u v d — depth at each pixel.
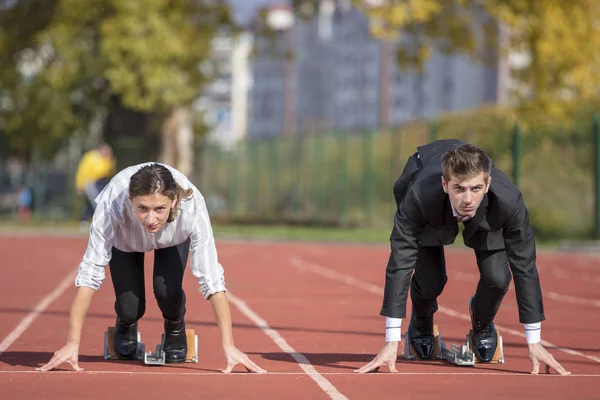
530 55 35.41
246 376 7.64
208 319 11.85
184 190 7.47
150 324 11.28
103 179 33.78
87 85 43.22
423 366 8.16
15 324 11.25
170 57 36.22
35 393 6.89
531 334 7.69
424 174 7.46
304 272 19.25
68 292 15.19
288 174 41.62
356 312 12.79
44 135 46.00
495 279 7.85
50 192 48.88
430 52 36.59
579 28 35.03
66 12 37.53
